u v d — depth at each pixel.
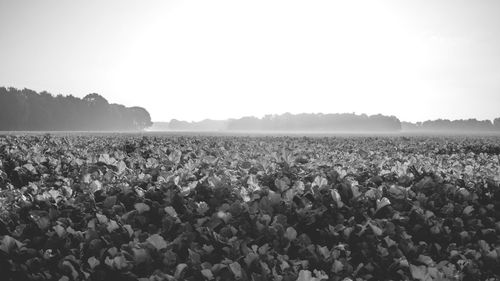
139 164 7.23
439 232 5.06
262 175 6.26
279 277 3.32
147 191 5.09
